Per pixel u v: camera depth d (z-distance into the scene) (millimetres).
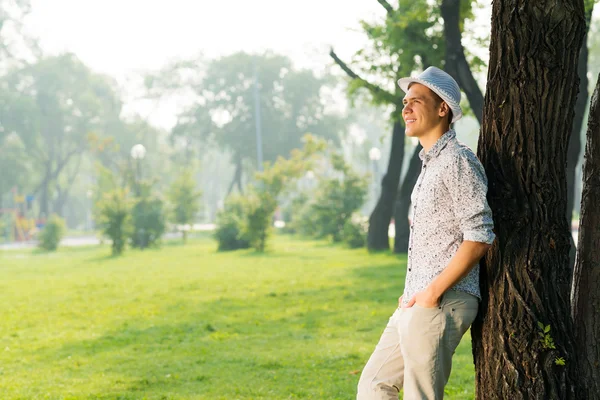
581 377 3848
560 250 3674
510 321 3590
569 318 3701
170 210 37656
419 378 3523
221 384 7164
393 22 18438
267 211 27766
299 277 17438
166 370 7910
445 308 3467
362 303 12766
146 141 75188
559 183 3695
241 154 61562
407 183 22594
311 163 29406
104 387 7148
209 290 15539
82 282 18125
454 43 13148
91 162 77188
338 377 7281
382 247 24547
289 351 8773
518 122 3650
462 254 3340
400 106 20188
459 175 3420
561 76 3645
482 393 3717
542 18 3602
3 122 61438
